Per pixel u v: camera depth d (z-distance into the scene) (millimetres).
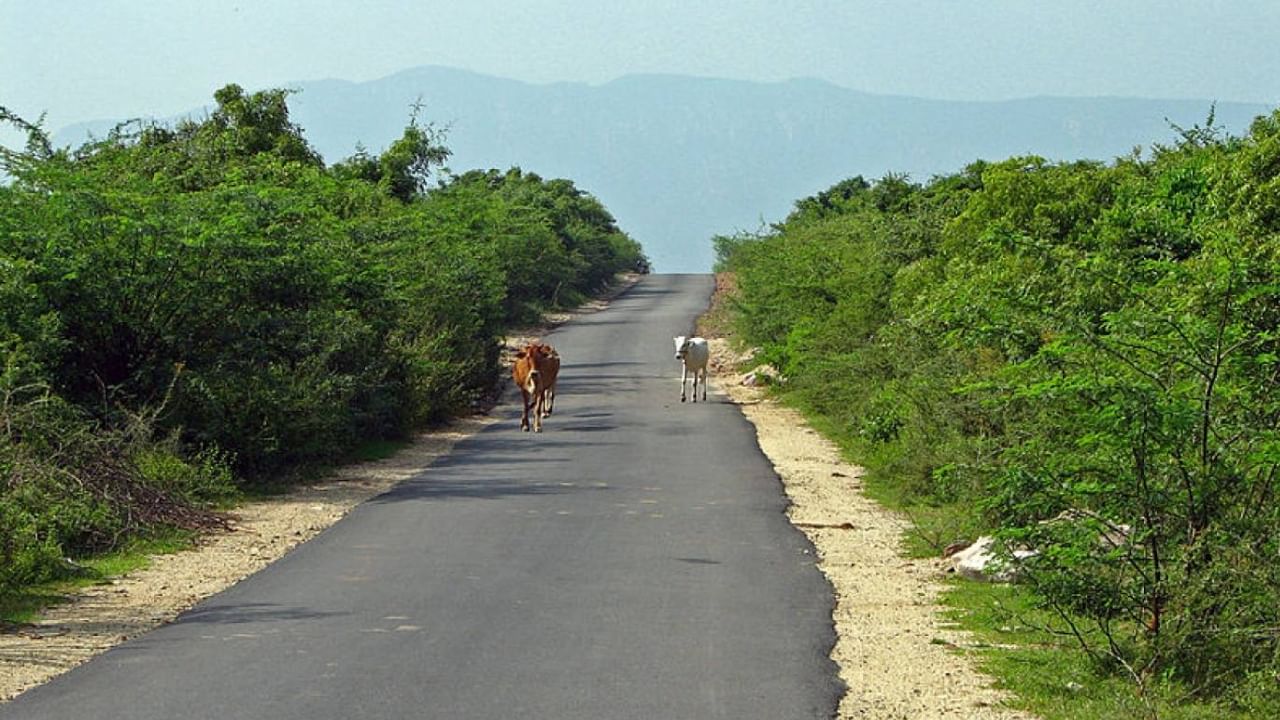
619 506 18609
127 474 16953
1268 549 9766
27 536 14008
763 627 11602
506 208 62938
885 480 20312
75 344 21078
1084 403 10359
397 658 10500
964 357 18984
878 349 26516
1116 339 10422
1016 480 10367
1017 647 10945
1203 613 9781
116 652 10859
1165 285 11172
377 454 25078
